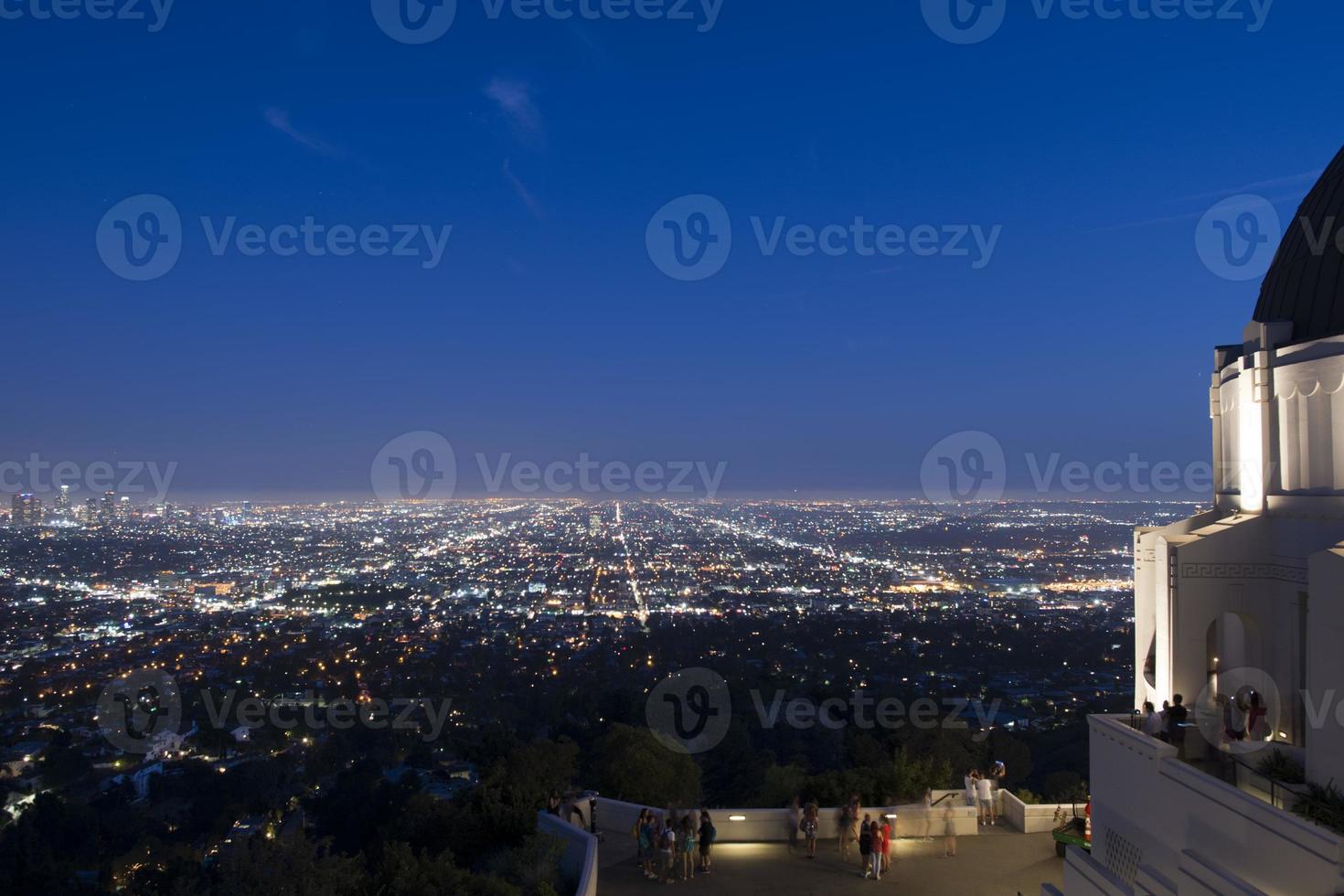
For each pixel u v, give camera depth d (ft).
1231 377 44.39
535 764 83.56
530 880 52.26
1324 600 31.50
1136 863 38.52
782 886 51.16
